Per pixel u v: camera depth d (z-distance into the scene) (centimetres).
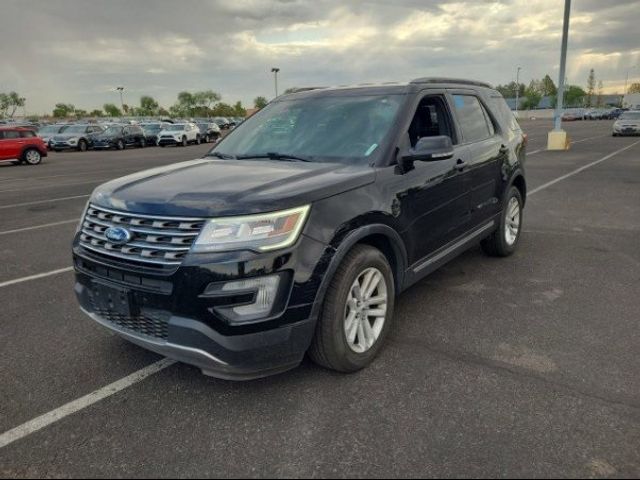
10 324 430
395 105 397
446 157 359
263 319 277
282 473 248
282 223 280
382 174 348
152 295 284
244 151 420
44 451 268
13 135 2169
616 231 709
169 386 328
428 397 307
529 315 423
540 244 646
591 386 314
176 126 3741
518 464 249
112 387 328
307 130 411
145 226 290
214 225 274
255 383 327
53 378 340
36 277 559
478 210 490
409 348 370
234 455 262
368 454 259
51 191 1270
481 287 491
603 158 1689
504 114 578
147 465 256
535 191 1063
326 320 309
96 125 3406
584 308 435
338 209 307
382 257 345
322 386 322
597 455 253
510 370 336
